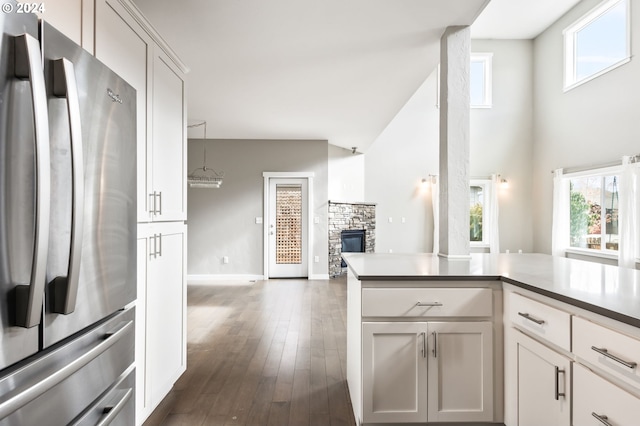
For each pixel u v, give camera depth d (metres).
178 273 2.55
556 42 7.84
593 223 6.99
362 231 8.30
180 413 2.25
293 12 2.72
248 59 3.53
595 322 1.26
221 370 2.88
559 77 7.75
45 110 0.90
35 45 0.90
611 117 6.36
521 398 1.71
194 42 3.19
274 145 7.05
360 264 2.32
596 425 1.23
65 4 1.38
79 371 1.14
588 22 7.01
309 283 6.63
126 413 1.47
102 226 1.28
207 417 2.21
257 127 6.17
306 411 2.28
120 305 1.42
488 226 8.79
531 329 1.62
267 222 7.03
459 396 1.88
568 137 7.48
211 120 5.73
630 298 1.33
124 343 1.45
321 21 2.85
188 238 7.01
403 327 1.87
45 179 0.90
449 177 2.84
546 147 8.21
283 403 2.38
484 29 8.28
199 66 3.70
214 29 2.96
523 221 8.75
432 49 3.33
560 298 1.40
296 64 3.65
